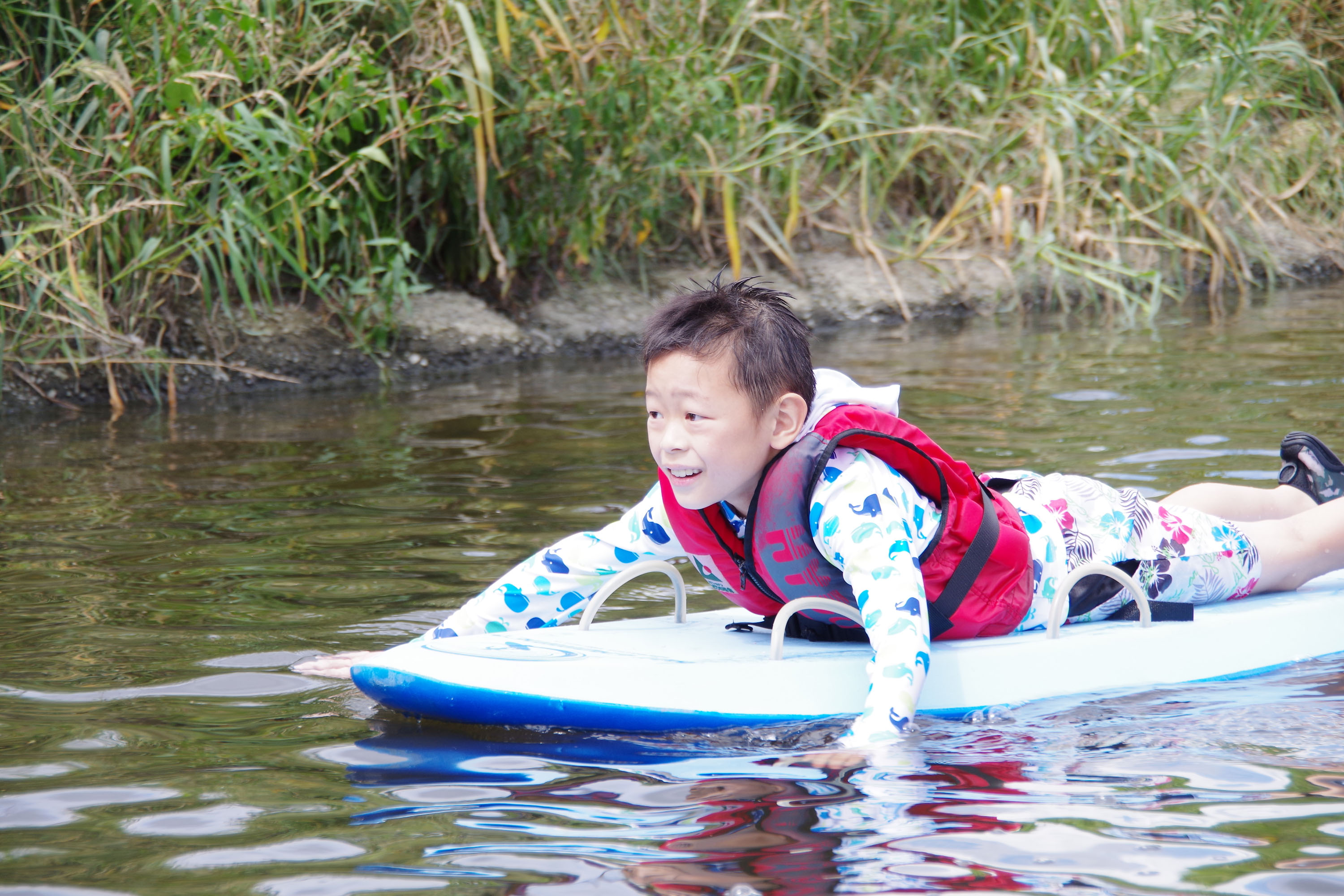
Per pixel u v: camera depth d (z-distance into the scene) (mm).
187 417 11078
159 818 3488
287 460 8977
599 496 7598
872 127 17344
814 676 4430
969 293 16797
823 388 4582
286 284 14250
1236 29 18516
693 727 4250
